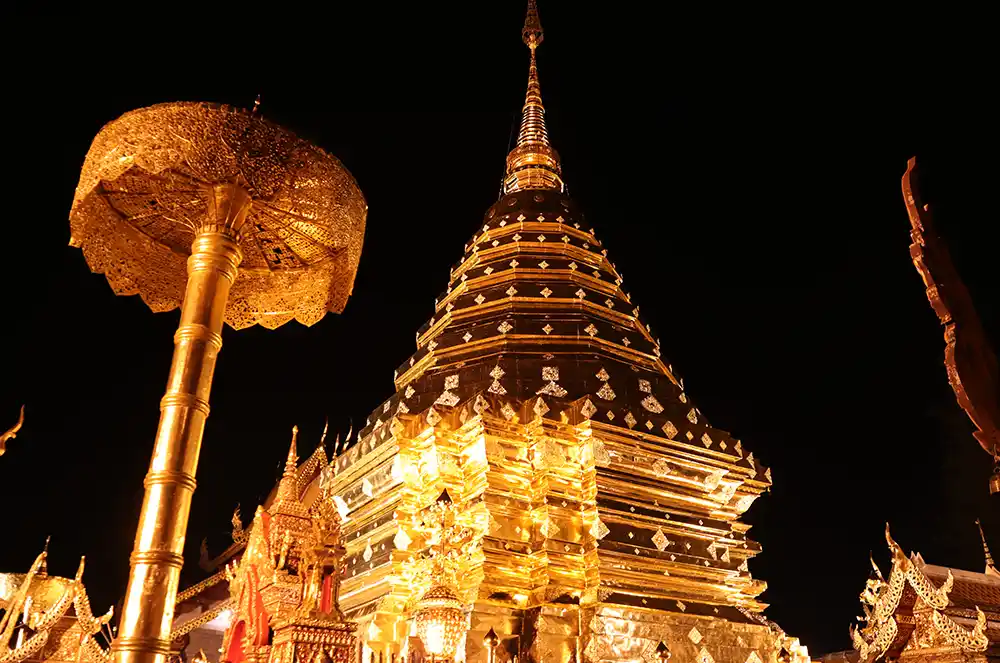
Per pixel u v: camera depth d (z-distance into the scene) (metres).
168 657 5.23
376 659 10.77
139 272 8.75
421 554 11.43
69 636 11.39
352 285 9.24
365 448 13.12
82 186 7.25
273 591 8.98
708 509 12.98
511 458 11.87
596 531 11.41
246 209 6.83
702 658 11.20
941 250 4.06
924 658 10.95
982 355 3.90
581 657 10.48
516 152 20.08
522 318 14.67
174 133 6.74
